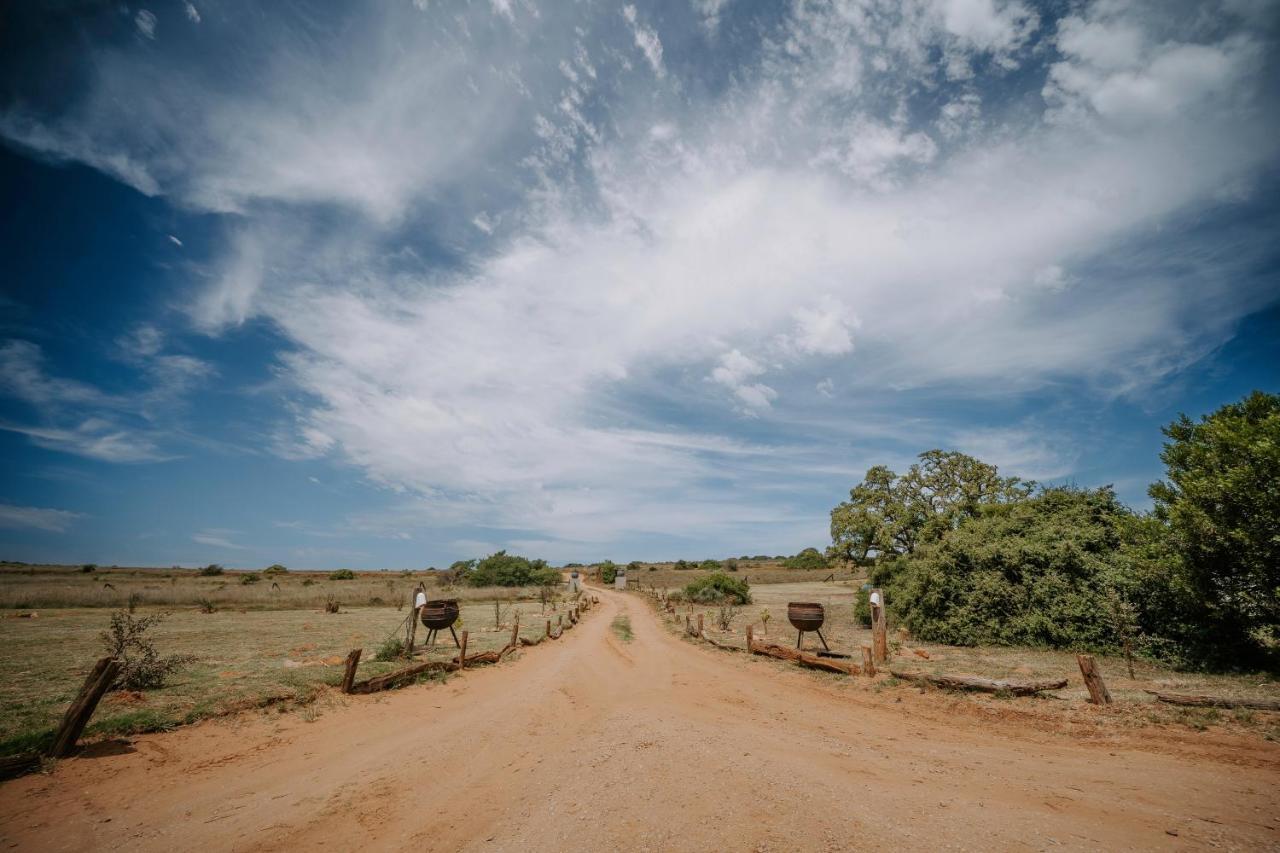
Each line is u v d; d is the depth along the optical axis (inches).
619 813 223.3
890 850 179.3
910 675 445.4
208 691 401.1
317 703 409.4
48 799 233.6
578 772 278.1
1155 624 513.7
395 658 583.5
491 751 325.1
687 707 423.2
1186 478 449.4
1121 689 378.0
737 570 4158.5
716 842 193.6
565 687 522.9
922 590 724.7
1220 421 437.1
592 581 3922.2
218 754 299.6
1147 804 204.5
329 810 235.9
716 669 605.3
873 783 242.5
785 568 4131.4
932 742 309.6
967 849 176.9
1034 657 551.2
